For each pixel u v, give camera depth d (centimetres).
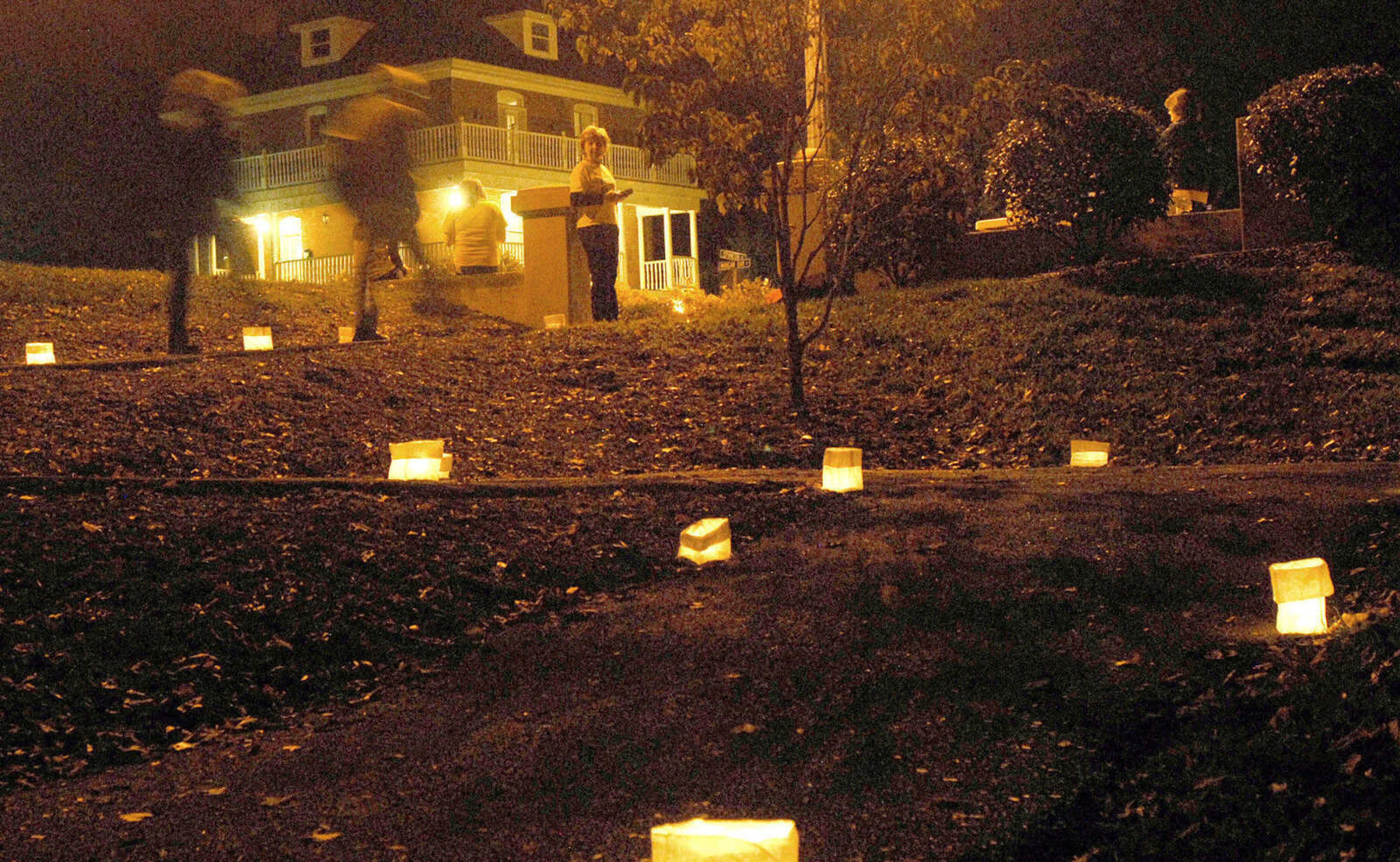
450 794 437
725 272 4222
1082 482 765
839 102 1028
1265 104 1394
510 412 1048
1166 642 515
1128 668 489
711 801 417
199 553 631
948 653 518
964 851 374
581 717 490
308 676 545
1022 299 1325
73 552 616
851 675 505
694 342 1273
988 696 476
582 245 1522
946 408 1073
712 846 290
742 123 991
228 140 1288
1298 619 504
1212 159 2052
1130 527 663
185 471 852
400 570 629
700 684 510
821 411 1056
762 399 1080
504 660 554
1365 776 378
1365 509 660
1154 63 2528
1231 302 1266
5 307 1467
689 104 979
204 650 554
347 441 945
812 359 1205
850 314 1345
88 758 484
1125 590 580
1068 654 509
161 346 1411
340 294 1817
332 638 570
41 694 515
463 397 1080
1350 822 360
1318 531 639
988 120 1039
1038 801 398
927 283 1566
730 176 1005
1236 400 1034
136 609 577
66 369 1052
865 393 1108
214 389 1016
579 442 982
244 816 429
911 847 379
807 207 1536
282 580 610
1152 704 452
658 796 425
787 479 803
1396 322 1177
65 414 923
